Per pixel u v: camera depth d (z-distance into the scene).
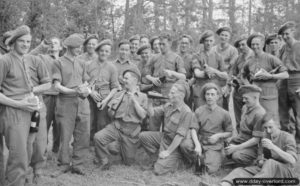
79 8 14.68
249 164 5.34
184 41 7.05
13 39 4.17
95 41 6.64
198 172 5.31
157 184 4.97
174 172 5.43
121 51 6.76
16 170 4.17
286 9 20.45
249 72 6.34
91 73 6.24
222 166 5.70
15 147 4.14
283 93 6.55
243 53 6.71
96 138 5.48
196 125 5.54
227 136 5.62
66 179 5.03
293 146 4.64
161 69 6.65
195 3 18.75
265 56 6.15
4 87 4.21
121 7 17.56
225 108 6.85
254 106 5.39
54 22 13.23
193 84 6.75
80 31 14.68
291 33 6.31
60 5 13.70
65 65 5.14
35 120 4.33
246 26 21.86
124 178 5.18
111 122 6.04
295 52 6.27
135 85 5.83
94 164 5.76
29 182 4.70
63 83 5.13
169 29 17.81
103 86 6.26
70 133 5.15
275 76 5.88
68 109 5.08
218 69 6.58
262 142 4.69
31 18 12.92
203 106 5.80
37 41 13.01
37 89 4.44
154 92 6.51
